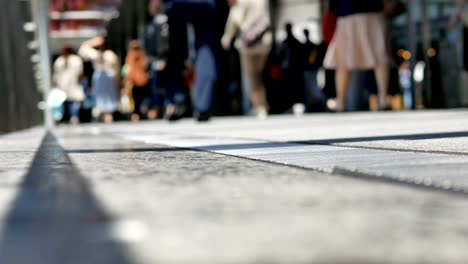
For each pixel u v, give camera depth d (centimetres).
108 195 104
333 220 72
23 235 65
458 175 122
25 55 878
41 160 208
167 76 1042
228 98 1570
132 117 1478
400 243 58
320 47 1400
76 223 72
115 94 1465
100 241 59
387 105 912
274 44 1783
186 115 1379
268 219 74
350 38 864
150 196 101
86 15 2208
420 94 1236
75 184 123
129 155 221
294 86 1412
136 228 67
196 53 867
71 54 1442
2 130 589
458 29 1079
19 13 831
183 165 170
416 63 1238
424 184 106
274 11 1777
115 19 2231
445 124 440
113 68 1458
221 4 1312
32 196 104
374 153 198
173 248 57
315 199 93
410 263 50
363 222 70
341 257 52
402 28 1276
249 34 1005
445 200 89
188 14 840
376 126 468
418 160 164
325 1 1677
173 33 900
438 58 1154
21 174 154
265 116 1059
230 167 160
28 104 896
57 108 1430
